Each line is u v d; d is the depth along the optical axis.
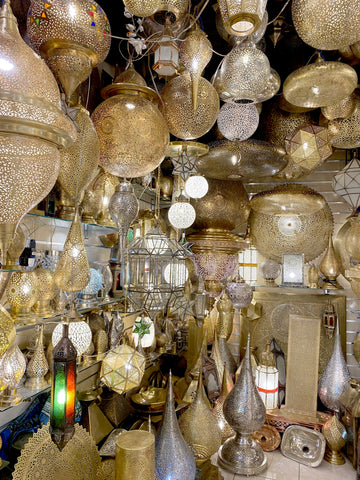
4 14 0.43
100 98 1.31
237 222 2.04
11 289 0.85
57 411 0.62
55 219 0.94
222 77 0.89
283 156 1.62
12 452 0.96
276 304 2.24
